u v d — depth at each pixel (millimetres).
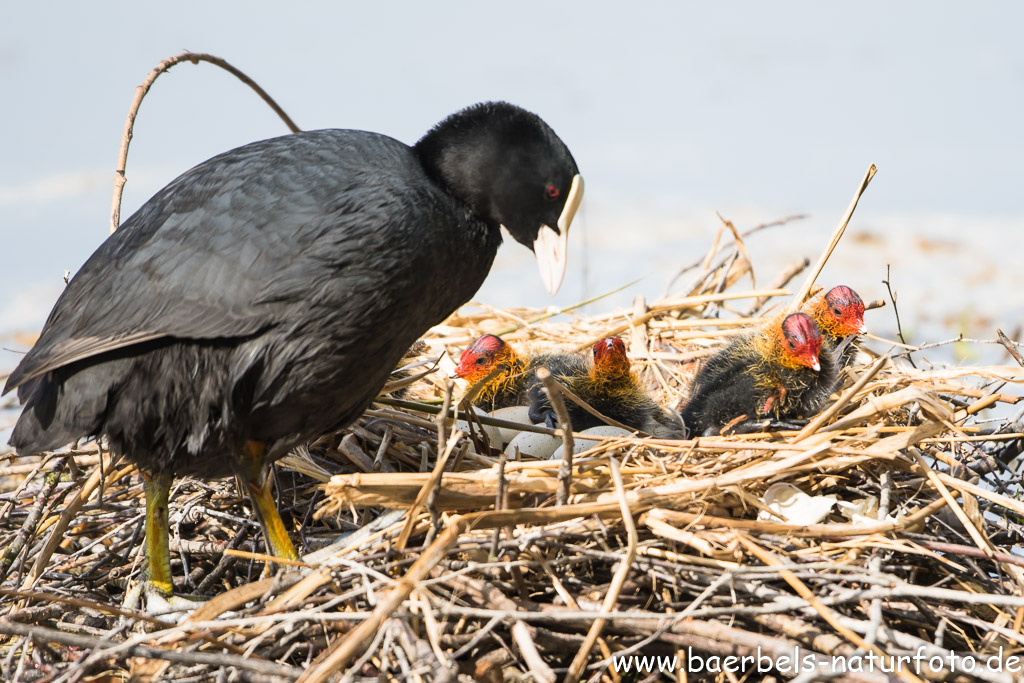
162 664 5840
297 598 5898
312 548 7352
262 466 7031
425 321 7191
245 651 5680
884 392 8586
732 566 5988
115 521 7949
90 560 7660
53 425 6703
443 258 7000
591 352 10352
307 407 6805
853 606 6223
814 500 6758
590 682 5672
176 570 7770
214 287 6430
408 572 5801
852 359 9430
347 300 6520
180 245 6570
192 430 6621
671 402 10016
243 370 6480
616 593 5688
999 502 6504
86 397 6574
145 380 6562
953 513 7109
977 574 6480
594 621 5863
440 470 6191
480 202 7441
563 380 9055
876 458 6910
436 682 5195
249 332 6426
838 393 9164
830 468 7121
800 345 8219
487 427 8570
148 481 7027
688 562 6273
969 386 8797
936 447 7766
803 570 6000
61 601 5691
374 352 6840
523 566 6297
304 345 6516
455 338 10852
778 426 8445
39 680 5836
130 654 5434
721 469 7105
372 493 6371
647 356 10477
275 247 6496
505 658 5980
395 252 6645
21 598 6812
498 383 9156
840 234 9438
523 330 11359
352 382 6867
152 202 7184
